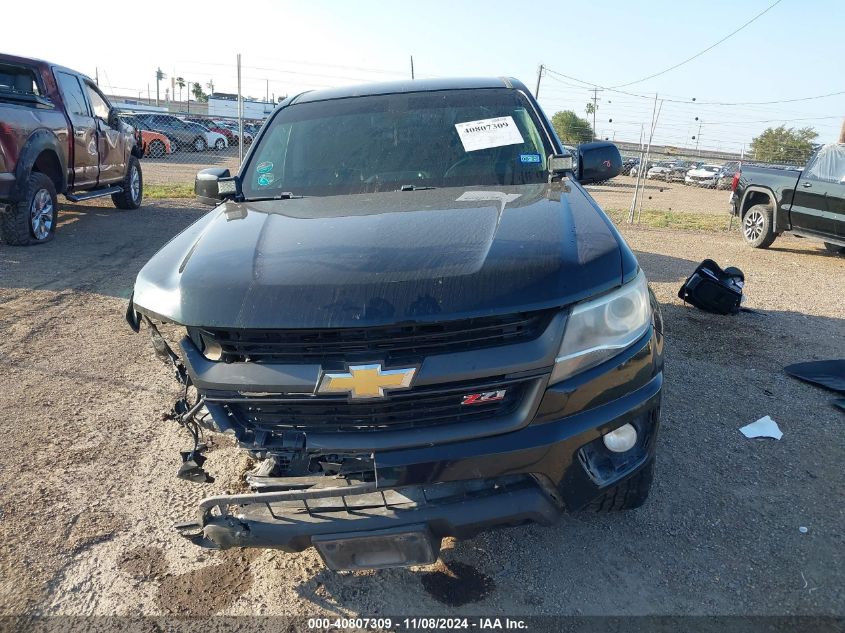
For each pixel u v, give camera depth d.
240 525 2.10
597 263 2.13
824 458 3.32
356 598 2.44
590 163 3.24
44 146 7.90
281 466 2.20
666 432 3.57
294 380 1.97
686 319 5.61
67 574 2.58
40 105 8.05
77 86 9.29
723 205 19.86
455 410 2.03
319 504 2.10
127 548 2.73
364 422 2.05
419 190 3.03
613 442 2.21
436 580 2.52
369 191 3.13
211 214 3.01
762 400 3.99
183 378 2.32
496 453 2.00
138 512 2.96
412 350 1.96
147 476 3.24
